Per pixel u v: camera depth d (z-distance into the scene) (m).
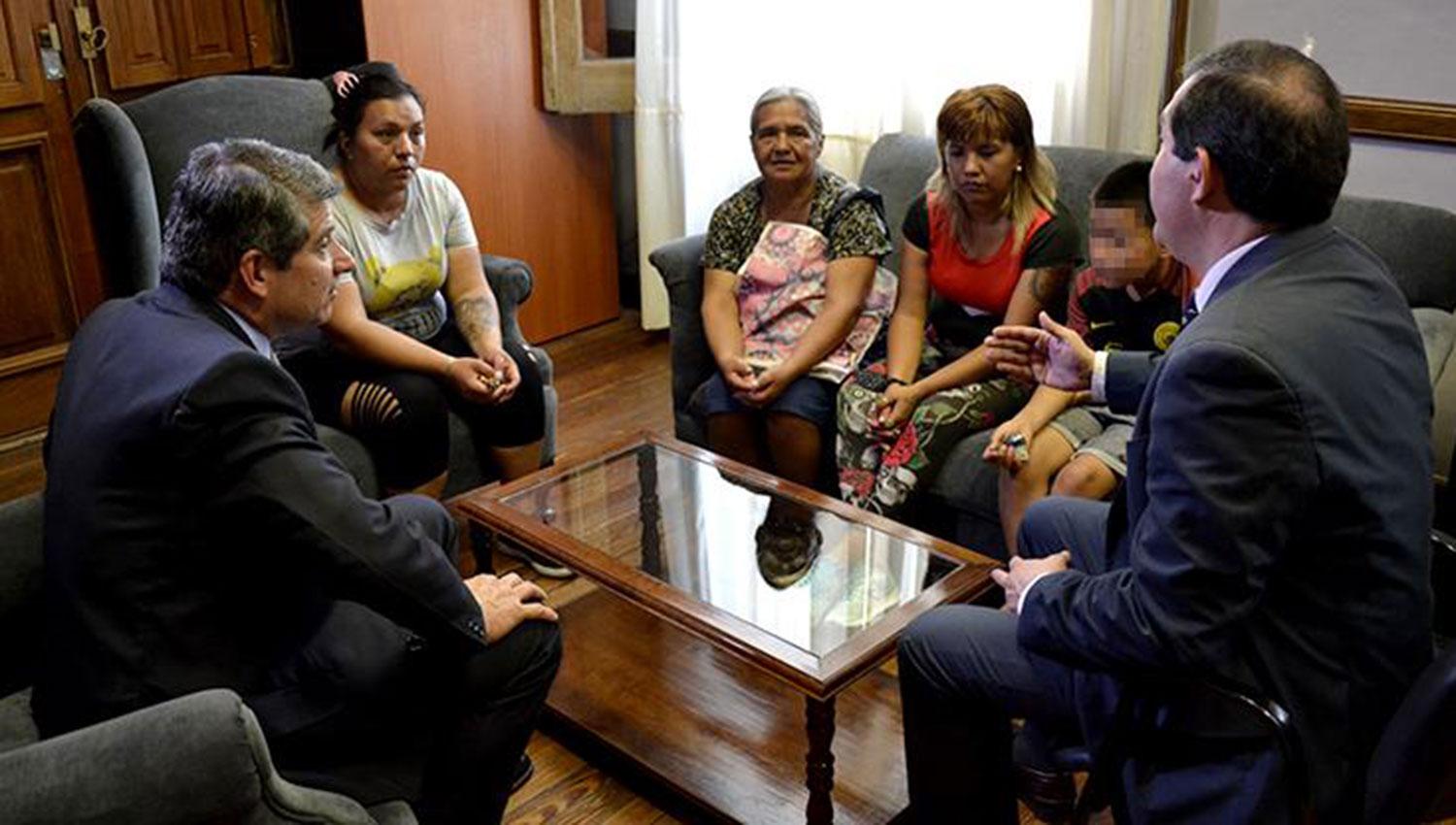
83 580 1.38
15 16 3.20
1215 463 1.21
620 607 2.48
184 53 3.58
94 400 1.41
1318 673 1.29
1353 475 1.21
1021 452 2.21
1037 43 3.10
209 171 1.52
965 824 1.70
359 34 3.62
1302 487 1.20
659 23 3.71
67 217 3.41
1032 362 2.04
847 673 1.67
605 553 2.04
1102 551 1.77
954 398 2.43
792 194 2.68
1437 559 1.58
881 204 2.70
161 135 2.64
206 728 1.10
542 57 3.76
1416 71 2.58
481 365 2.52
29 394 3.43
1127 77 3.03
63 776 1.07
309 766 1.47
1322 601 1.27
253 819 1.16
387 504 1.90
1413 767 1.25
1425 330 2.18
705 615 1.83
